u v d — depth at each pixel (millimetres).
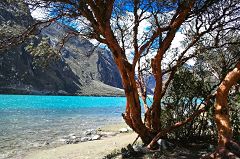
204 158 6613
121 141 15391
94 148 13656
